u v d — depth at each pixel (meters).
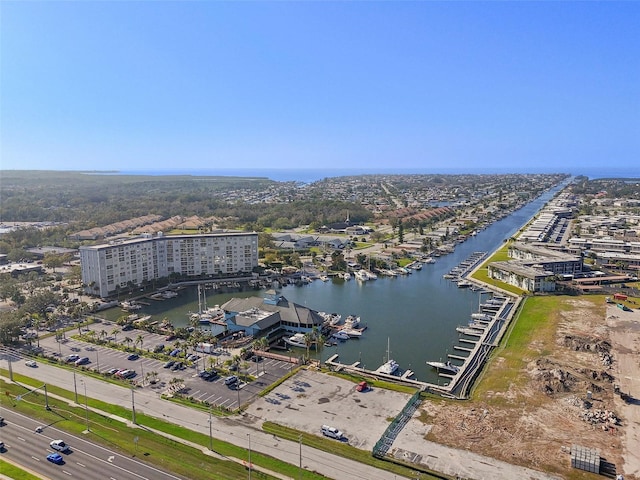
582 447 105.12
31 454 106.38
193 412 127.38
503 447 110.38
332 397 136.50
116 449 108.38
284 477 98.44
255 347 168.00
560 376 143.12
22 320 195.75
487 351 177.00
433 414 126.44
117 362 163.38
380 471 101.06
